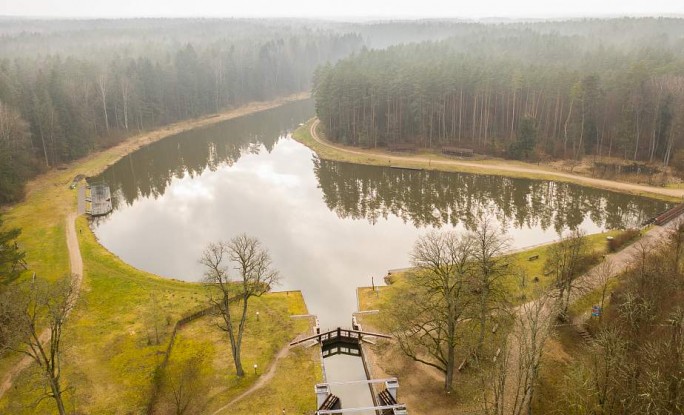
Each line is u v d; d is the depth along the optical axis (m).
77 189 116.69
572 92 134.50
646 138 132.25
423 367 56.91
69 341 59.81
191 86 196.62
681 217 91.69
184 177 134.62
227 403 51.38
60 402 45.66
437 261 58.22
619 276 67.69
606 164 129.12
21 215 99.25
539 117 149.25
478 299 54.06
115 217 106.69
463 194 120.56
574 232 78.94
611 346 43.16
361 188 126.25
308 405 51.41
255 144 167.62
